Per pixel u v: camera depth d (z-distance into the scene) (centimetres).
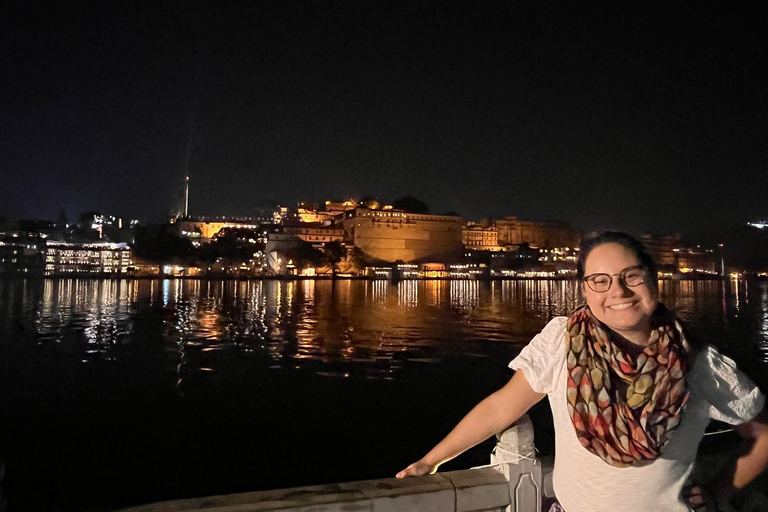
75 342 3306
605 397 245
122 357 2766
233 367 2498
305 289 10219
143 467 1234
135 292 8788
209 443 1406
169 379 2222
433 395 1955
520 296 8575
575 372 256
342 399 1892
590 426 247
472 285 12875
